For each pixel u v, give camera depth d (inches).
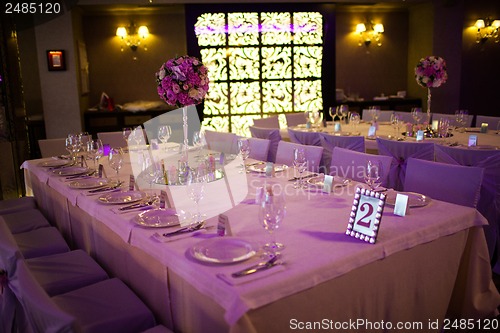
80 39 314.2
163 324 85.8
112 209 98.0
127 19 335.0
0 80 218.8
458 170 108.2
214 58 313.4
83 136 171.2
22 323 85.1
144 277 90.8
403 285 80.3
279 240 76.1
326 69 328.2
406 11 373.1
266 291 61.0
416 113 215.2
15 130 223.0
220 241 74.4
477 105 343.6
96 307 83.5
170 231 82.8
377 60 374.0
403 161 155.9
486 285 95.7
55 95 287.9
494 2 335.0
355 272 72.1
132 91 344.8
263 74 322.0
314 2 316.5
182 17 341.7
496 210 129.8
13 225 138.0
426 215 87.4
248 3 309.1
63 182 129.7
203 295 70.2
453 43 334.3
